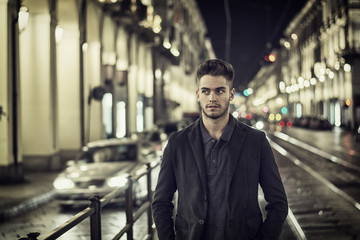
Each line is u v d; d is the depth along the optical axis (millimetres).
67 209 9484
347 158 19359
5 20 12883
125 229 4680
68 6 17766
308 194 10664
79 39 18188
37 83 15602
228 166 2580
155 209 2748
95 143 11492
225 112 2654
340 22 47344
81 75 18344
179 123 19000
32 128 15523
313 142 30312
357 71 43719
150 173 6328
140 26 27219
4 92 12664
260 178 2703
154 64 31516
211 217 2580
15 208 8883
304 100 67375
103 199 3881
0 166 12508
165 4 35844
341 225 7512
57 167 15891
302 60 69812
